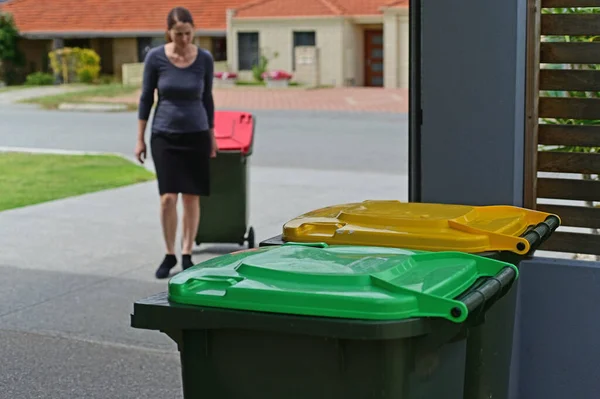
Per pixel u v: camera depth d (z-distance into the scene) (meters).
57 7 45.12
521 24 4.52
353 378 2.74
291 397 2.83
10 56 43.50
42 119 27.09
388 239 3.49
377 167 15.90
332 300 2.68
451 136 4.63
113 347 6.27
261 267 2.92
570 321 4.48
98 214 11.27
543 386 4.58
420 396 2.83
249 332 2.84
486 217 3.91
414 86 4.72
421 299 2.68
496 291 2.97
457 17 4.53
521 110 4.63
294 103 31.16
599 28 4.69
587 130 4.75
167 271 8.07
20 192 13.09
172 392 5.48
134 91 36.34
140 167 16.05
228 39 41.22
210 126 7.88
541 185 4.89
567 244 4.95
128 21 43.28
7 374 5.76
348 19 39.28
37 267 8.51
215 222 8.73
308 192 12.79
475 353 3.32
